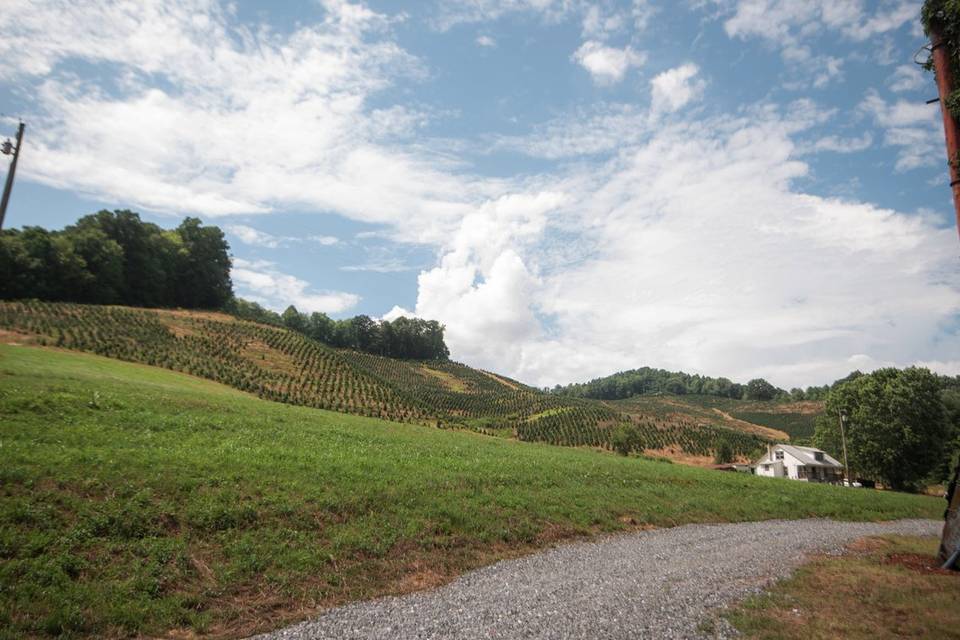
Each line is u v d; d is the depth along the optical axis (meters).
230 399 42.78
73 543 11.92
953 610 11.79
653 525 24.22
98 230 113.81
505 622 10.80
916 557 18.59
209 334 97.81
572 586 13.61
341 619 11.09
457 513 19.05
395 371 177.00
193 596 11.41
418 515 18.34
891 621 11.07
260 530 14.72
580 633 10.20
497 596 12.73
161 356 69.81
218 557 13.12
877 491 51.81
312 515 16.34
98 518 12.91
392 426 49.41
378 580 13.74
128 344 71.62
